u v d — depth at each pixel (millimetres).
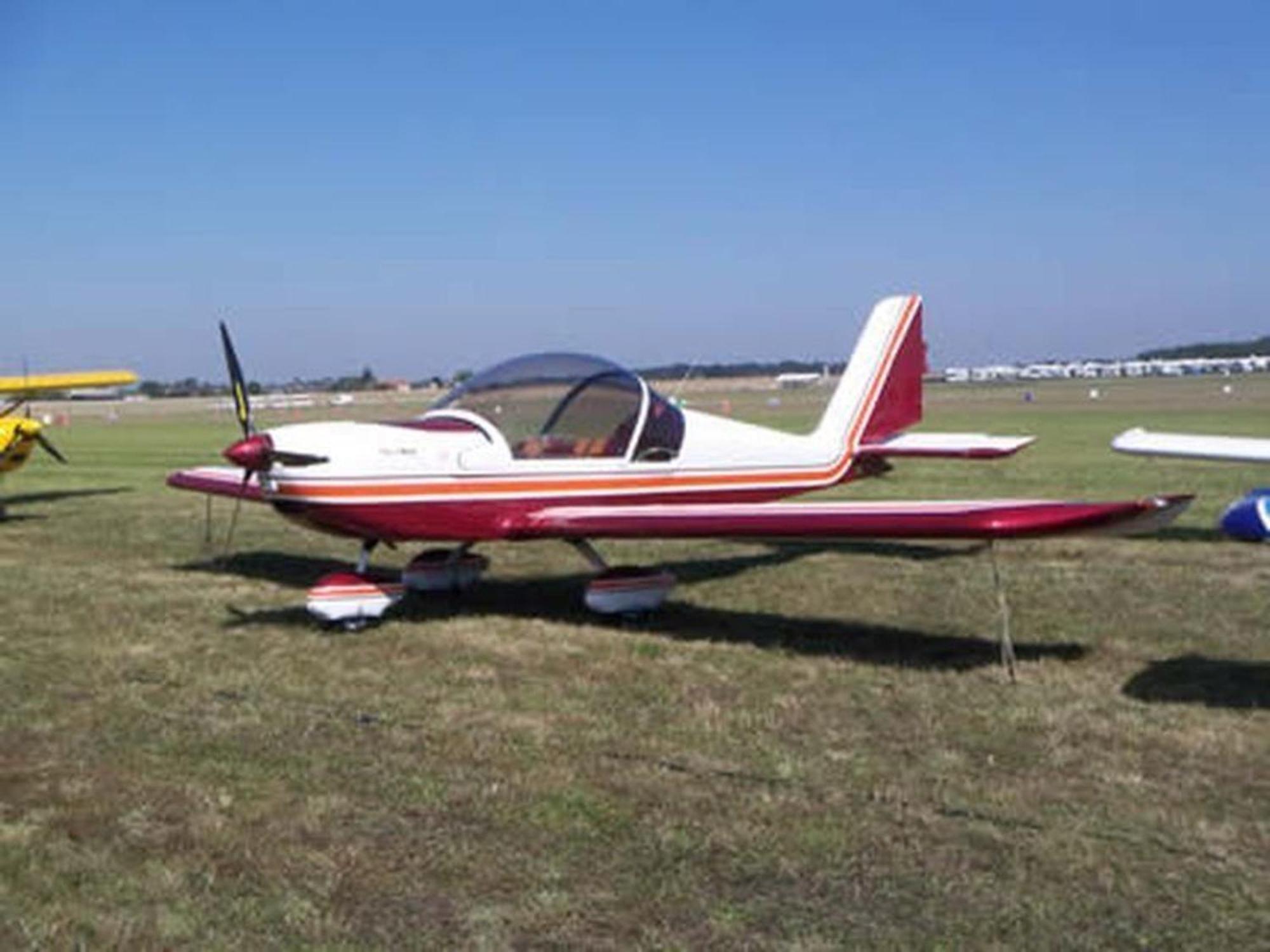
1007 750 4562
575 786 4184
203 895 3346
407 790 4168
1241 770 4316
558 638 6641
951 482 15625
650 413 7730
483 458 7090
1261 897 3270
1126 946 3018
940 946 3016
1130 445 7207
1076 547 9938
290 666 6027
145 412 67750
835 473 9000
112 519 12648
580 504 7418
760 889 3365
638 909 3242
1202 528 11039
